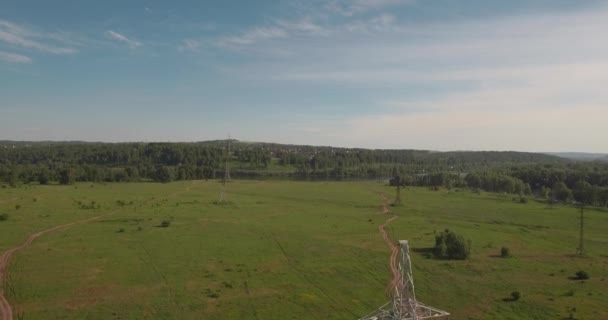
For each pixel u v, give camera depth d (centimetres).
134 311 6134
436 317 6109
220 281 7494
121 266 8250
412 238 11269
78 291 6888
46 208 14475
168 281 7450
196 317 5956
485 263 8912
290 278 7744
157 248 9650
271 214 14812
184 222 12800
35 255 8888
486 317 6134
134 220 12888
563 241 11150
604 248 10406
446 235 9800
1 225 11631
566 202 19625
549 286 7494
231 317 5984
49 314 5975
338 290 7150
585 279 7906
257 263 8662
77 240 10238
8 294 6700
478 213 15750
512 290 7275
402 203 18238
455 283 7606
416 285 7469
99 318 5869
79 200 16662
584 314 6225
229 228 12094
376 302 6619
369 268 8444
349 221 13800
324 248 10000
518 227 13100
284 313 6144
